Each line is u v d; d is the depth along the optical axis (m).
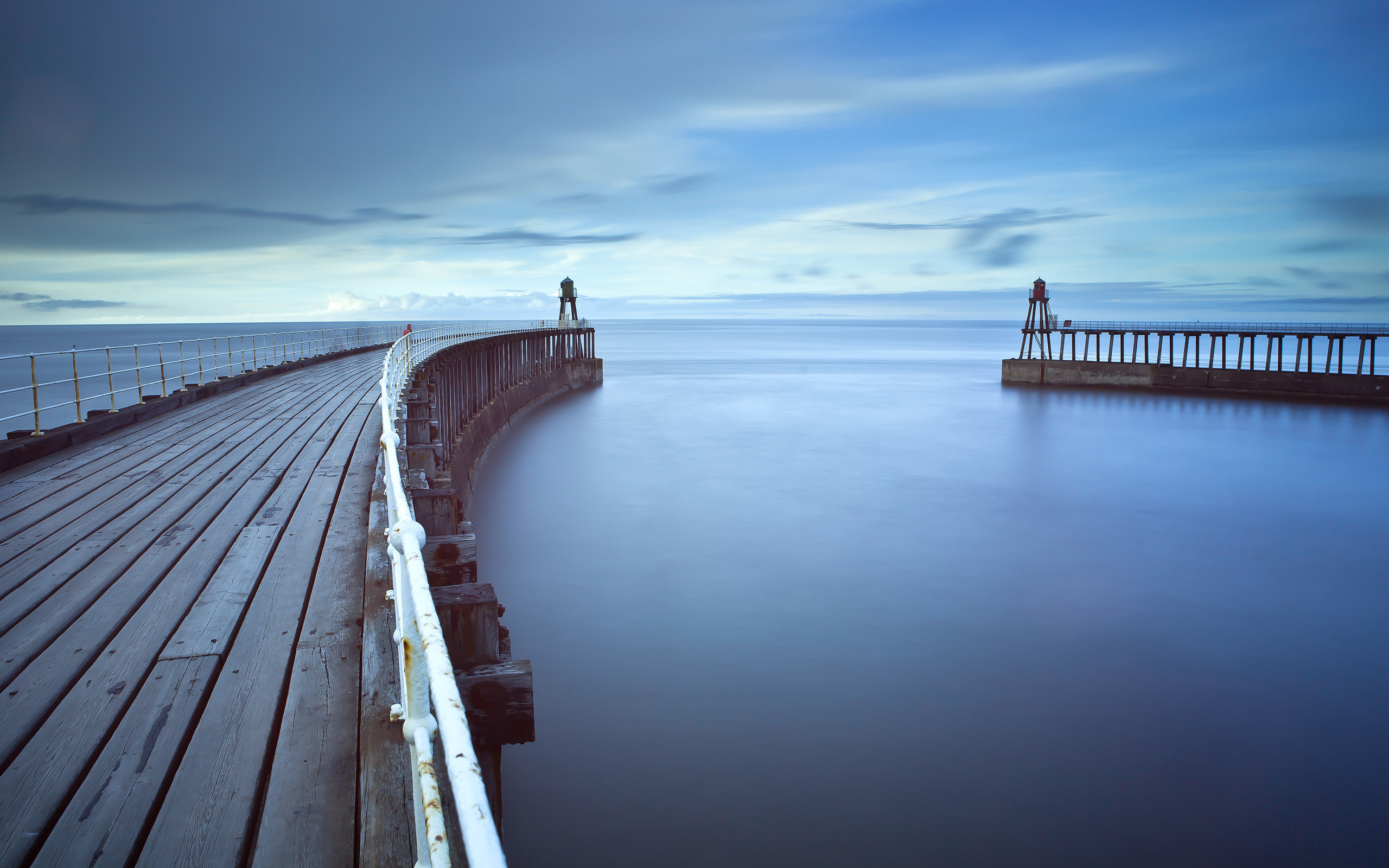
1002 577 20.42
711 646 15.95
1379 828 10.94
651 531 23.95
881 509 27.08
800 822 10.76
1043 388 68.56
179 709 3.76
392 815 2.81
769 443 40.03
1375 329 133.12
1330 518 27.03
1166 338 165.12
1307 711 13.91
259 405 16.06
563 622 17.06
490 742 4.01
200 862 2.74
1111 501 29.00
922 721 13.28
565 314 78.50
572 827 10.60
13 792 3.12
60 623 4.79
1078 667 15.39
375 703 3.62
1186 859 10.30
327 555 6.04
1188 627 17.50
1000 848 10.41
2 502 7.77
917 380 77.06
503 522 24.88
